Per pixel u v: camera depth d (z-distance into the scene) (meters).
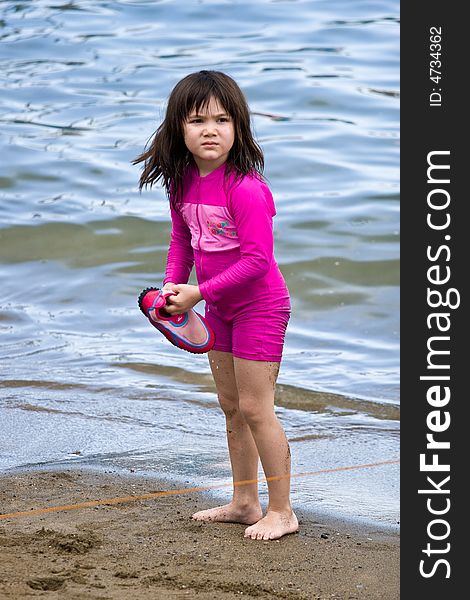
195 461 10.58
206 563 7.77
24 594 6.91
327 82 27.67
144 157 8.82
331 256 18.39
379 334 15.72
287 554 8.06
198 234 8.44
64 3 36.03
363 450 11.06
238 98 8.16
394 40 31.19
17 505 9.09
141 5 35.25
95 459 10.59
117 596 6.95
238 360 8.42
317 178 21.97
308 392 13.21
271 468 8.52
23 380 13.40
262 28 32.81
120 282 17.67
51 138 24.45
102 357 14.48
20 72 29.45
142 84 28.27
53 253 18.86
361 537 8.52
